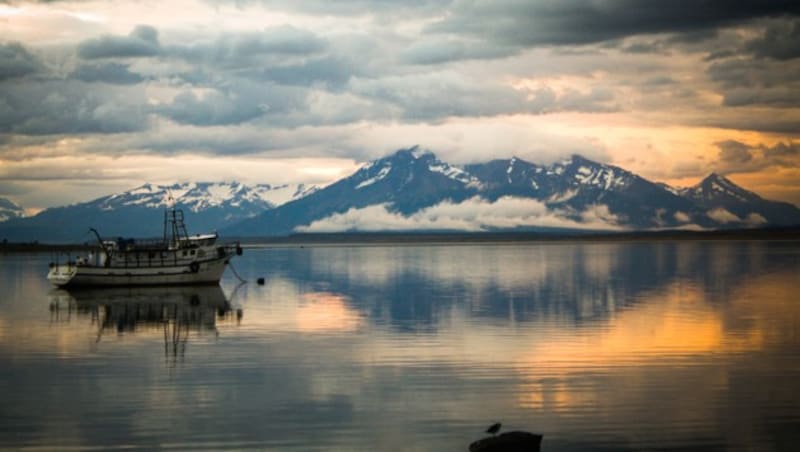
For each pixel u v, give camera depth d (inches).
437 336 2108.8
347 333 2182.6
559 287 3708.2
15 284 4333.2
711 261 6343.5
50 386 1513.3
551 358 1766.7
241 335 2162.9
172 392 1464.1
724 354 1801.2
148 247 4131.4
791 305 2783.0
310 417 1301.7
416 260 7317.9
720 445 1159.0
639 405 1357.0
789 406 1348.4
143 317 2608.3
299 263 6850.4
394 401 1392.7
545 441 1177.4
